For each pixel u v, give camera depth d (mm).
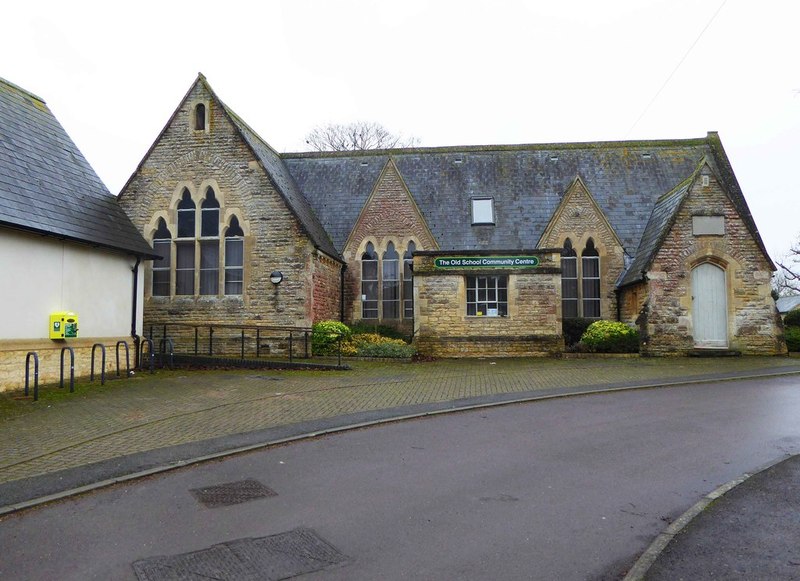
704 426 9375
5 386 12062
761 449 7953
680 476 6832
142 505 5988
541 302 19969
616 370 16031
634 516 5621
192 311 20031
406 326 22406
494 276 20281
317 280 20141
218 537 5168
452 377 14844
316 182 25562
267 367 16281
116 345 14727
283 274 19562
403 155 26359
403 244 22891
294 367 16172
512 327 19969
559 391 12680
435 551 4859
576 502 6008
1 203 12133
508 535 5180
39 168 14625
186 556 4781
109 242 15016
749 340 19328
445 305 20125
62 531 5316
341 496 6223
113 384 13336
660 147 25641
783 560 4602
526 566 4578
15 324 12438
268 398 11812
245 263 19812
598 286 22531
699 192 19688
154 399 11602
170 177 20531
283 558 4738
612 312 22172
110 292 15383
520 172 25078
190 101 20594
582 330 21516
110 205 16609
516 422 9867
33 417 9898
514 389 13000
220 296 19953
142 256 16297
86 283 14547
